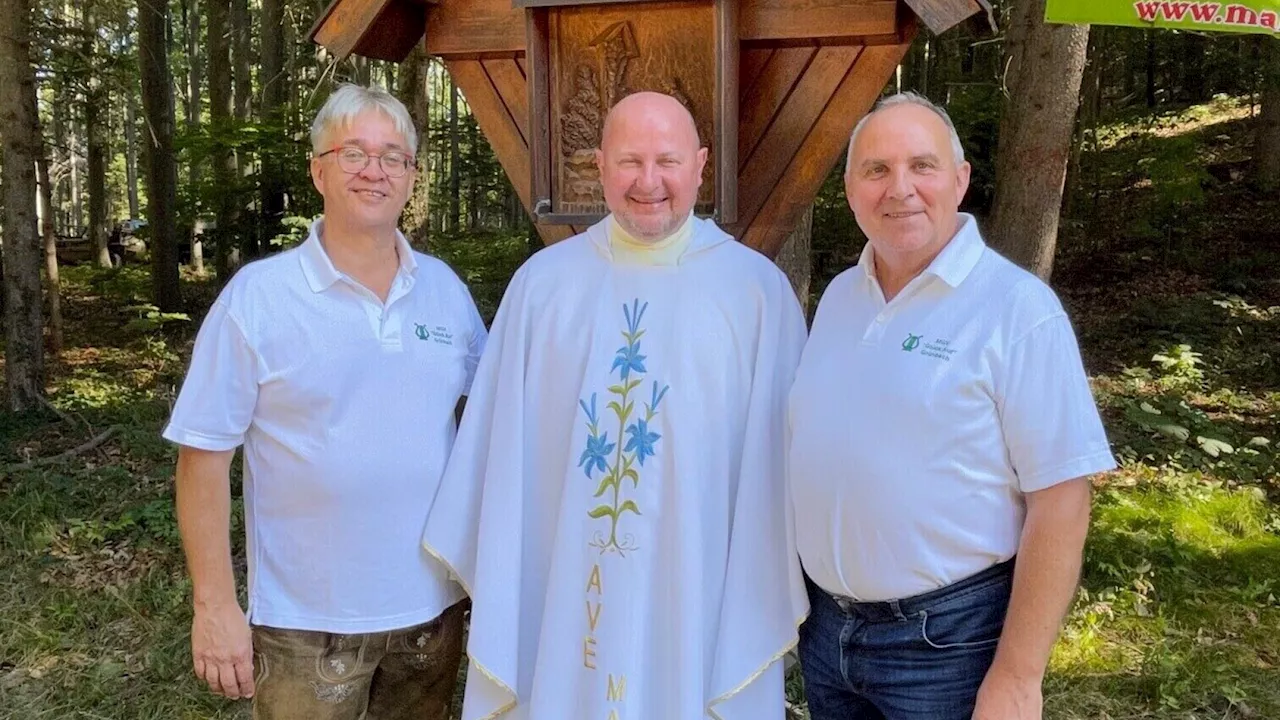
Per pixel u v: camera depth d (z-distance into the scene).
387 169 1.96
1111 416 6.66
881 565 1.77
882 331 1.78
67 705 3.48
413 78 6.20
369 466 1.99
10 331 7.08
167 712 3.47
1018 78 6.12
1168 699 3.50
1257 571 4.51
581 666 2.01
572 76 2.38
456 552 2.08
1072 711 3.47
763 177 2.37
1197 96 15.06
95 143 15.18
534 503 2.08
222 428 1.95
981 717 1.71
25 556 4.66
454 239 11.30
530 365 2.08
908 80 11.49
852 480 1.76
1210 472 5.68
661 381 1.98
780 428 2.02
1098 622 4.07
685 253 2.04
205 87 19.94
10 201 6.98
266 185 9.80
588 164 2.39
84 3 11.09
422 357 2.06
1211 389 7.36
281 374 1.96
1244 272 9.88
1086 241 10.97
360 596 2.02
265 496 2.03
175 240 11.77
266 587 2.04
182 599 4.24
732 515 2.03
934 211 1.72
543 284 2.10
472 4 2.51
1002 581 1.77
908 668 1.81
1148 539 4.70
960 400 1.68
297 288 1.97
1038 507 1.67
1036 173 6.02
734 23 2.22
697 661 1.95
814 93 2.30
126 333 10.79
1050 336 1.66
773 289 2.07
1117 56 11.73
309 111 9.12
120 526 4.90
